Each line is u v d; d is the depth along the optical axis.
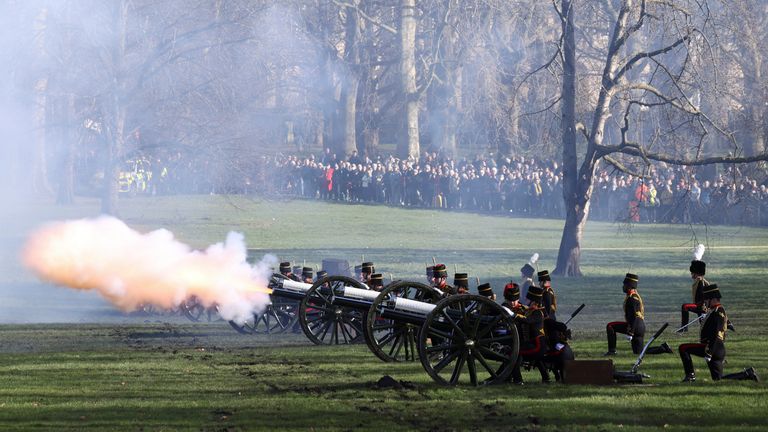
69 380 62.59
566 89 149.38
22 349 78.88
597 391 57.78
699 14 143.12
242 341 84.31
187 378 63.41
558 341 61.28
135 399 55.94
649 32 158.62
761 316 104.31
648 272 149.25
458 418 50.47
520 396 56.38
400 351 76.44
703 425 48.56
